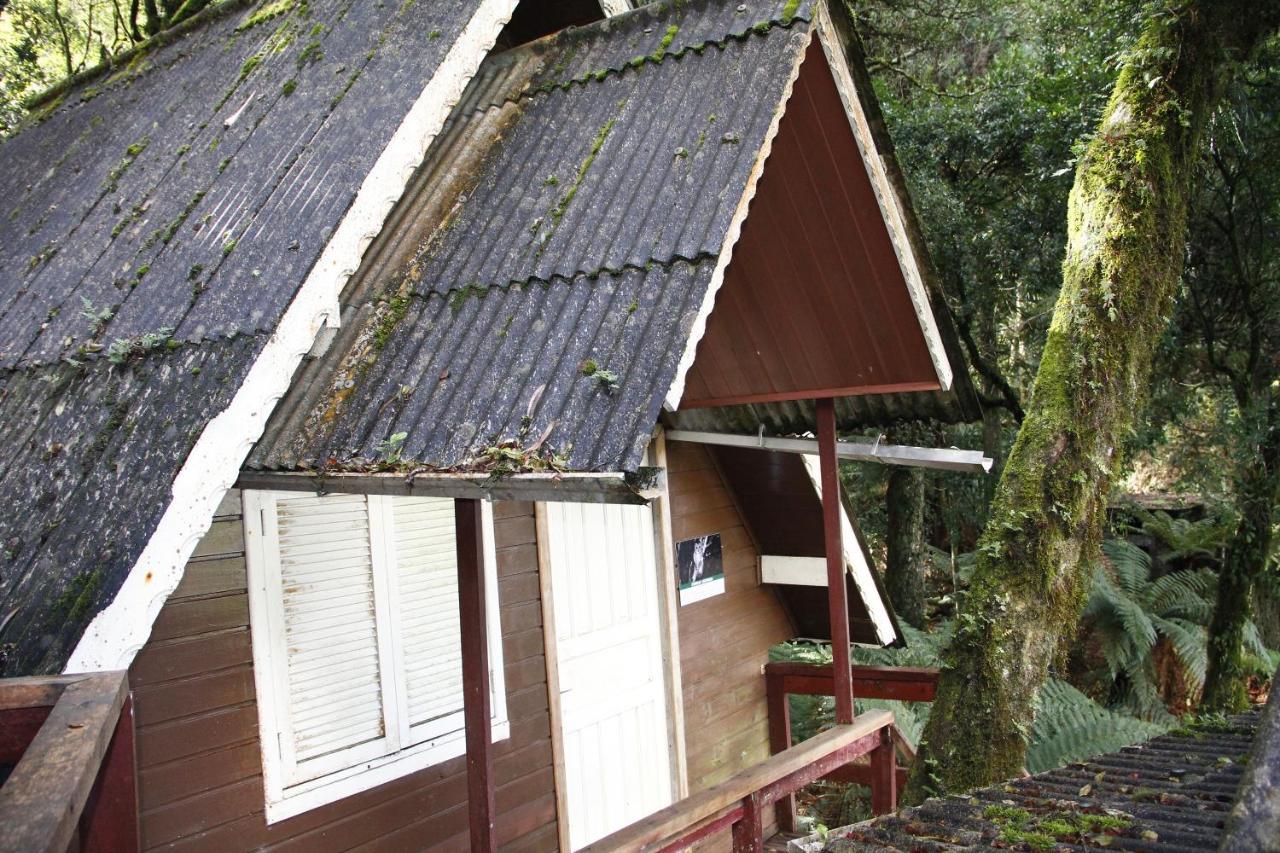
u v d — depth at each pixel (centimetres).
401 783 417
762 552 686
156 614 282
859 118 379
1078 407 495
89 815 203
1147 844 239
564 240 331
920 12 1148
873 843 278
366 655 410
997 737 470
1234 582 870
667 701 587
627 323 285
